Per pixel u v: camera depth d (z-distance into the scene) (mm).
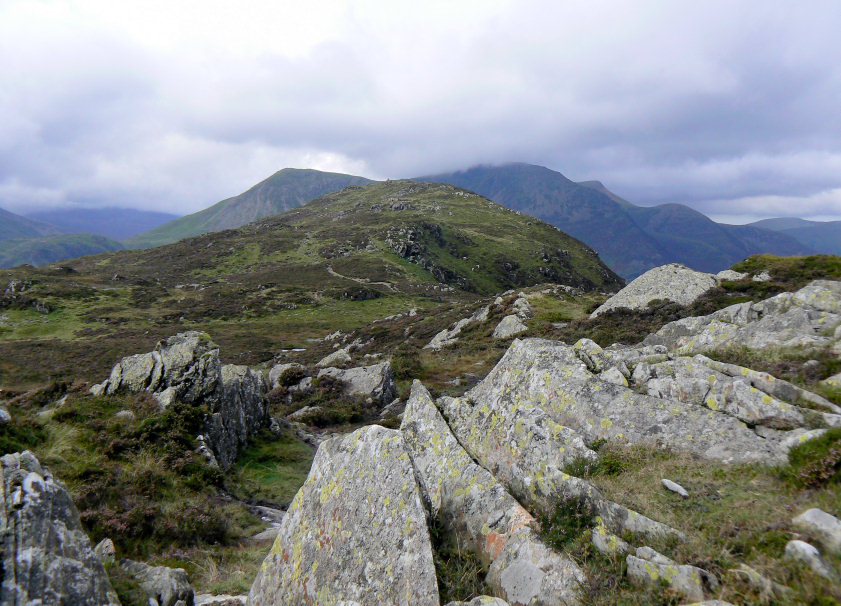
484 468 7285
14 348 68250
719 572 4602
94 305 100500
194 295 116500
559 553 5340
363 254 162750
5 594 4941
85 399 16016
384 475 6781
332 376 30672
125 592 6469
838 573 4180
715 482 6648
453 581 5551
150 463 13094
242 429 18688
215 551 10688
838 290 14469
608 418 8805
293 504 7953
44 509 6078
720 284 31594
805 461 6242
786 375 9898
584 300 47375
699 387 9102
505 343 36750
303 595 6660
